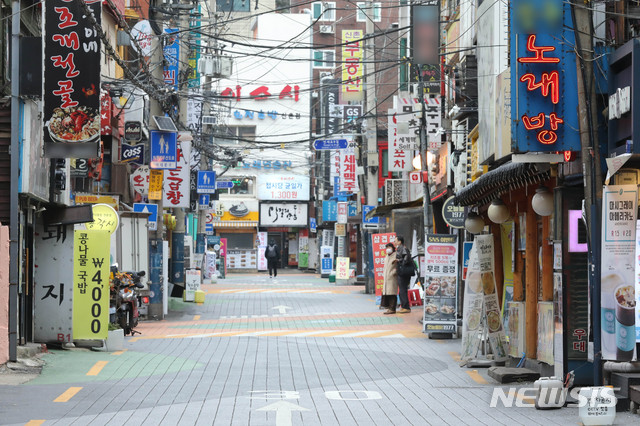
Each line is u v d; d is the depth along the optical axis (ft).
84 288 63.93
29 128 54.90
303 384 50.14
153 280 97.09
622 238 40.63
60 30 55.01
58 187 62.44
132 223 93.71
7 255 52.24
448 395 46.24
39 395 44.24
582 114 41.55
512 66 42.73
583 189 45.68
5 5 57.82
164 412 40.01
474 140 79.46
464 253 74.69
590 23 41.81
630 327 40.55
